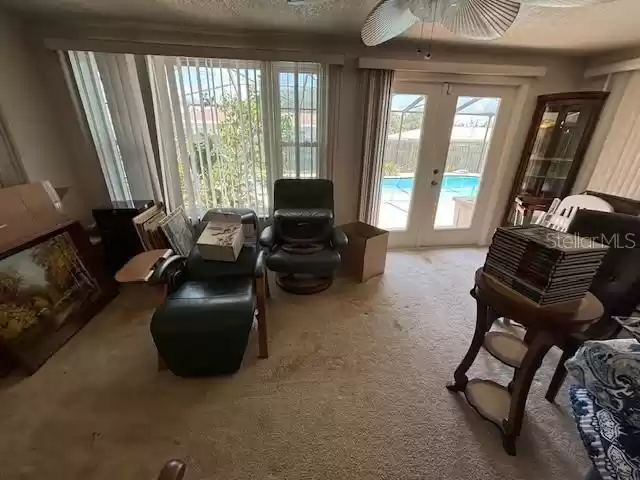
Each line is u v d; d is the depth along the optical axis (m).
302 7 1.87
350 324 2.16
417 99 2.95
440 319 2.24
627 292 1.48
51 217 2.09
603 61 2.77
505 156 3.24
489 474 1.24
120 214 2.45
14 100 2.08
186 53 2.24
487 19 1.26
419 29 2.25
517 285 1.24
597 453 0.86
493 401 1.47
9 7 1.95
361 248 2.65
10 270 1.74
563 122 2.96
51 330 1.86
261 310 1.77
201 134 2.58
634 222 1.53
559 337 1.13
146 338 1.97
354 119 2.84
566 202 2.51
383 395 1.59
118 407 1.49
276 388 1.62
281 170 2.82
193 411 1.48
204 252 1.98
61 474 1.21
